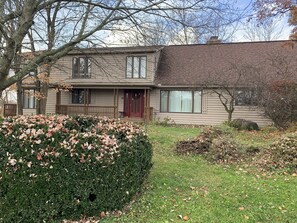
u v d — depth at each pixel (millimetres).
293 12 9188
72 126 4910
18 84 14297
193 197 4578
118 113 19109
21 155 3561
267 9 8852
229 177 5727
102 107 18562
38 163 3586
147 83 17688
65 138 3803
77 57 19016
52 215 3646
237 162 6969
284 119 12617
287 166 6332
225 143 7371
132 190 4238
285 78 13047
